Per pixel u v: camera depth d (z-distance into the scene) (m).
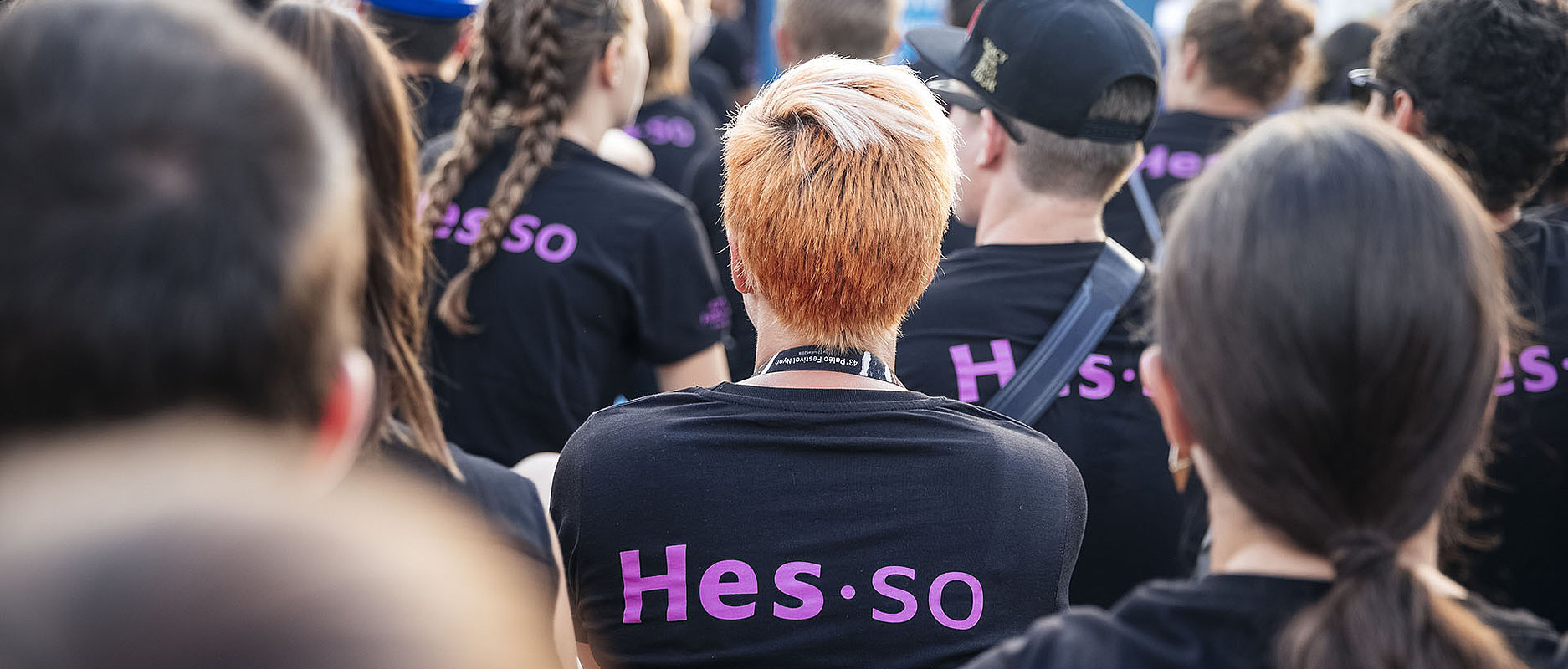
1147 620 0.83
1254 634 0.79
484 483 1.25
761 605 1.30
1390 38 2.03
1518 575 1.85
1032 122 1.97
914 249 1.41
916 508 1.33
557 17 2.25
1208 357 0.81
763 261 1.42
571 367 2.22
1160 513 1.88
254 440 0.57
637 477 1.34
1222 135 3.17
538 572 1.23
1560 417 1.79
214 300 0.56
